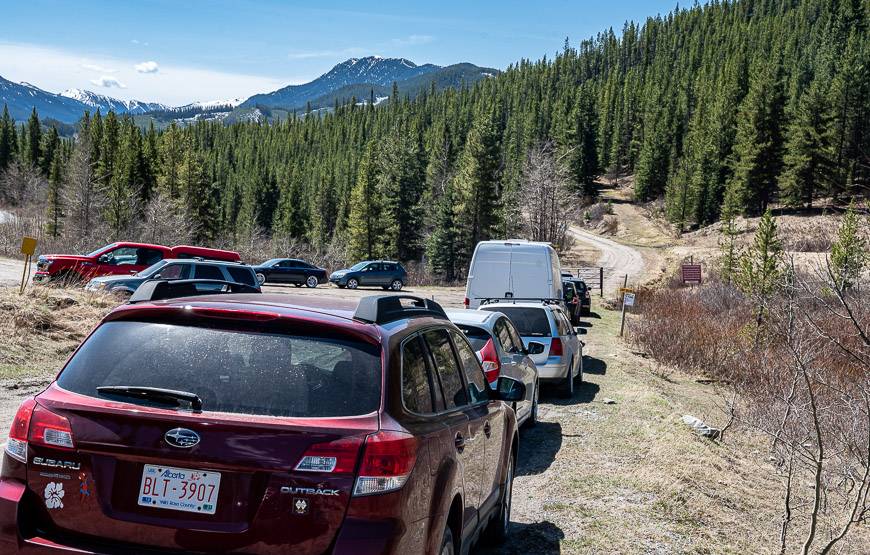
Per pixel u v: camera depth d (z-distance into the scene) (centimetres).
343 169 16250
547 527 641
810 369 1008
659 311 2783
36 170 12825
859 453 880
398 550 302
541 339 1288
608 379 1605
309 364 317
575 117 16950
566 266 8125
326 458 294
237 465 292
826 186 8294
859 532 839
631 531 647
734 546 671
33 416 313
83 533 303
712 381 1870
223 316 326
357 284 4466
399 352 343
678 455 919
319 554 291
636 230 13188
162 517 296
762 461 1073
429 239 8550
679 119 18075
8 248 4581
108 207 7038
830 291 851
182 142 10962
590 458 885
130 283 1936
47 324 1434
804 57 15675
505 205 8912
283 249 7950
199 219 9562
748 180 11281
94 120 12319
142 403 306
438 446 355
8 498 307
